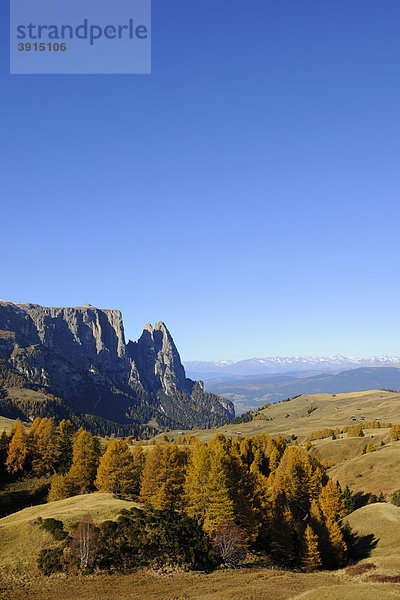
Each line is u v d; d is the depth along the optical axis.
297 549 74.75
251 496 77.50
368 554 70.00
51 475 109.25
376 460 137.50
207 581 50.69
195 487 70.44
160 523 62.91
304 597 42.66
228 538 62.38
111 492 86.00
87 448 99.62
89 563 52.00
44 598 43.31
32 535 56.50
